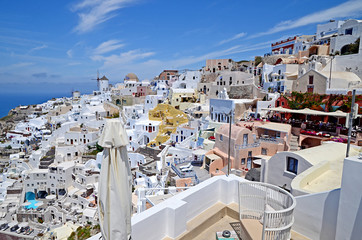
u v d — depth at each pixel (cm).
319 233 706
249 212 734
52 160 6269
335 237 641
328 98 3156
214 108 4888
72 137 6825
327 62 4572
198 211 808
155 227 666
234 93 5756
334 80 3578
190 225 750
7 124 11556
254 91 5231
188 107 6931
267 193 720
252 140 2909
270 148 2834
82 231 4022
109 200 472
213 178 893
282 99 3859
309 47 6181
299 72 4819
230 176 911
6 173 6681
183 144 4294
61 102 13800
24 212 5144
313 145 2923
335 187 944
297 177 983
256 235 629
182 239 700
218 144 3117
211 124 4362
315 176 1052
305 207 741
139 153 4966
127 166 500
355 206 586
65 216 4812
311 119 3356
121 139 474
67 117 9619
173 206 693
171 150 4109
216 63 8881
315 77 3750
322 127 3000
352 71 4162
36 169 6034
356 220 586
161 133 5856
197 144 4022
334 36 5938
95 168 5791
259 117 4188
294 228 775
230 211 847
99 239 545
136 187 3525
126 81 12388
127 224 495
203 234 759
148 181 3509
